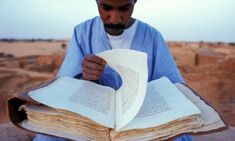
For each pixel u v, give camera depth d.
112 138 1.18
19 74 17.14
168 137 1.18
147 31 2.00
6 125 2.79
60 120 1.21
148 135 1.18
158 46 1.98
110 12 1.58
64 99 1.26
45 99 1.23
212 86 12.62
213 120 1.22
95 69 1.52
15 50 30.11
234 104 10.45
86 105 1.25
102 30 1.97
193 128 1.19
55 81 1.44
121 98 1.37
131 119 1.18
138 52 1.37
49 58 21.64
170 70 1.93
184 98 1.29
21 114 1.28
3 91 10.38
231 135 2.65
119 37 1.95
